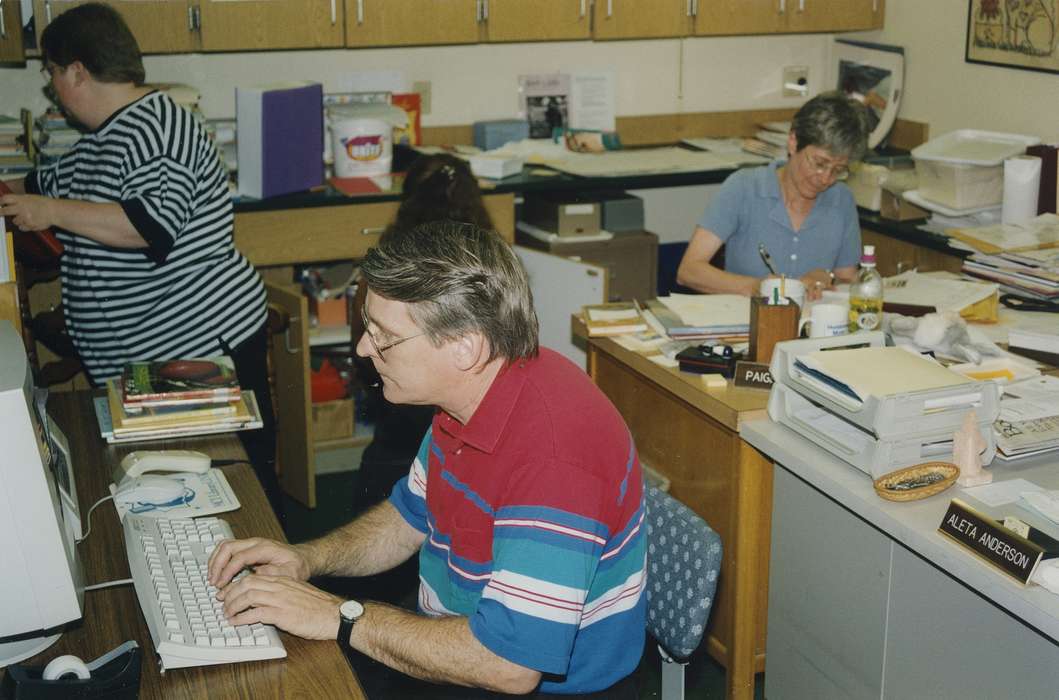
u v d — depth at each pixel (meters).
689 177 3.88
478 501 1.41
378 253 1.36
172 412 2.01
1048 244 2.90
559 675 1.39
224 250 2.75
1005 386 2.04
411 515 1.68
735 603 2.25
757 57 4.45
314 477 3.46
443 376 1.37
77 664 1.26
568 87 4.24
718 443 2.24
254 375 2.86
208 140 2.68
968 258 2.91
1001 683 1.63
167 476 1.79
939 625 1.73
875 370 1.84
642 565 1.48
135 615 1.45
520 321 1.38
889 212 3.71
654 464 2.51
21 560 1.31
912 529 1.64
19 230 2.51
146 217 2.51
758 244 3.06
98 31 2.47
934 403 1.76
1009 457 1.84
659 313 2.51
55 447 1.62
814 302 2.62
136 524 1.61
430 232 1.37
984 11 3.73
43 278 3.30
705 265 3.02
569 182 3.75
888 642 1.85
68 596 1.35
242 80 3.84
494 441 1.38
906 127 4.18
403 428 2.38
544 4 3.79
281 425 3.45
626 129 4.36
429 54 4.04
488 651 1.32
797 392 1.96
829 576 1.97
